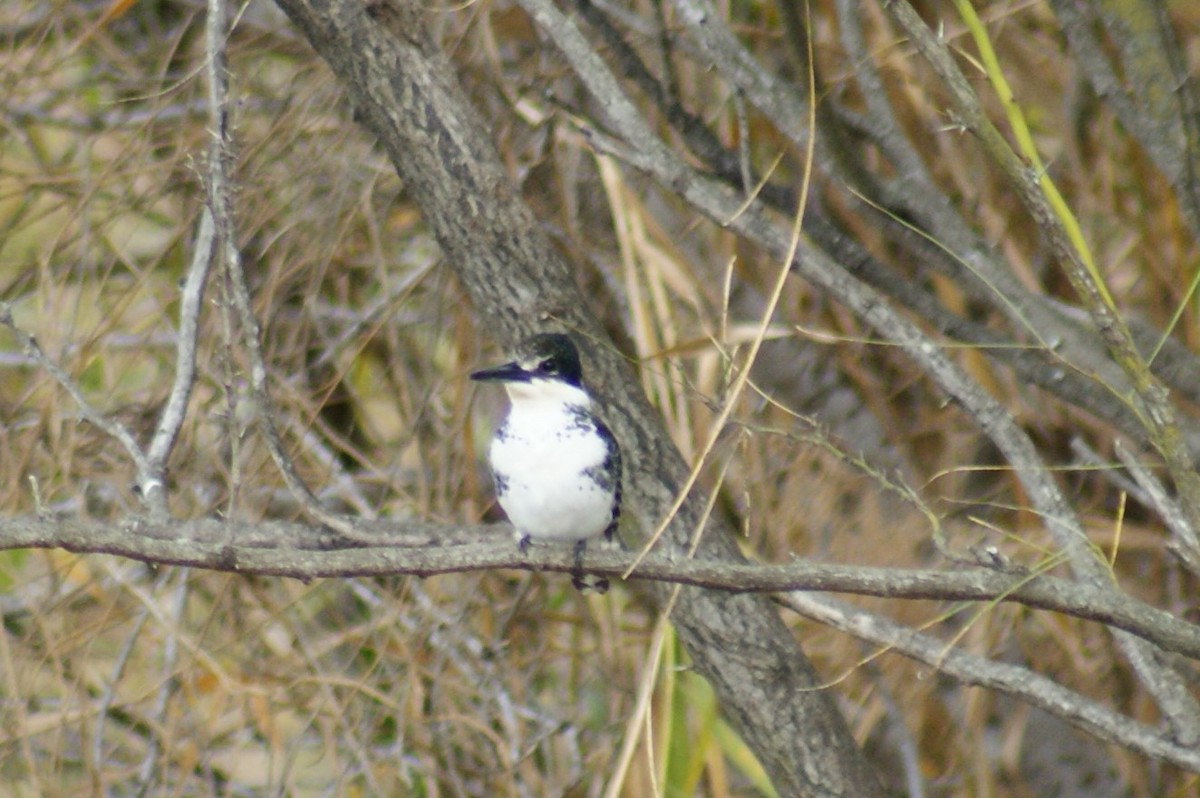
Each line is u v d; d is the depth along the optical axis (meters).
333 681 10.56
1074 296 11.08
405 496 11.17
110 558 10.91
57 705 11.96
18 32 14.18
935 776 11.30
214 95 7.43
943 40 7.12
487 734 10.95
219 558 6.50
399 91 8.63
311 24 8.62
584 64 8.75
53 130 15.01
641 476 8.87
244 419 11.32
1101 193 11.05
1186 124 8.28
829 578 6.40
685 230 11.05
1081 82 10.57
